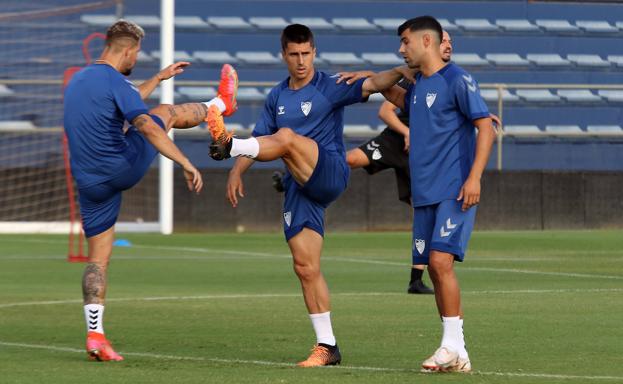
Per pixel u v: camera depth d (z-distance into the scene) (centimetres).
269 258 5141
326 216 7294
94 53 8994
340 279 4091
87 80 2181
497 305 3136
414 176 2003
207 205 7225
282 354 2214
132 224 7162
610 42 9856
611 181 7606
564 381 1823
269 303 3234
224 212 7231
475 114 1933
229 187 2161
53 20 9050
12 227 7188
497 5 9925
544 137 8906
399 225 7381
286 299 3359
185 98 9281
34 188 7412
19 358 2148
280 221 7269
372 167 3775
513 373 1927
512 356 2162
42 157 8238
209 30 9600
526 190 7500
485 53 9788
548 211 7519
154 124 2161
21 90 8538
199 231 7219
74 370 1981
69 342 2411
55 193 7438
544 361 2092
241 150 1998
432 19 1995
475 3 9931
